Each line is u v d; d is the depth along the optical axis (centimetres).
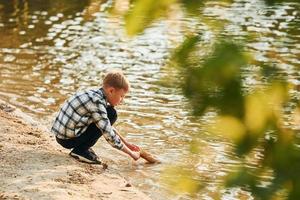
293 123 89
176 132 803
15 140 738
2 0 1959
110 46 1363
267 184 86
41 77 1110
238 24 101
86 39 1439
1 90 1012
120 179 636
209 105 87
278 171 84
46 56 1278
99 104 671
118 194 592
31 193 567
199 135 103
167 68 92
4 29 1562
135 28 94
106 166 674
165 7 92
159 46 1332
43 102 956
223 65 86
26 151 696
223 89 87
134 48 1329
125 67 1188
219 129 88
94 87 1063
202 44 89
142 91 1005
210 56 87
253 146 87
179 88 88
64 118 685
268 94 89
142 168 675
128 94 984
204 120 89
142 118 866
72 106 682
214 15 96
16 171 629
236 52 87
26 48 1352
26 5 1878
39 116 881
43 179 607
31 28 1569
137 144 760
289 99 90
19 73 1133
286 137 86
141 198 584
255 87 89
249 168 87
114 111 698
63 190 580
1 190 574
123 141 702
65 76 1123
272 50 107
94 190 596
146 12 92
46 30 1545
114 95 688
